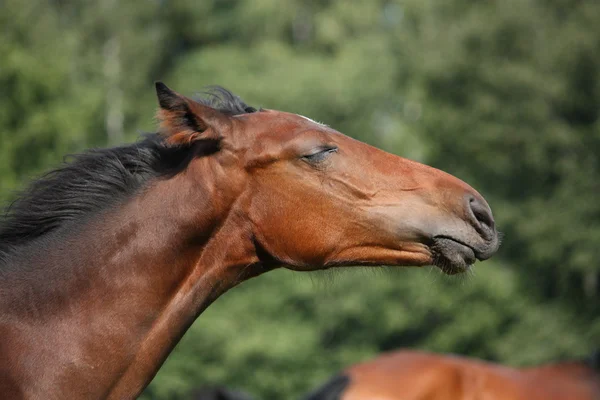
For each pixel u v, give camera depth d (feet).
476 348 85.25
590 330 80.64
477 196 13.43
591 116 89.61
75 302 12.34
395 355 29.25
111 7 107.34
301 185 13.04
